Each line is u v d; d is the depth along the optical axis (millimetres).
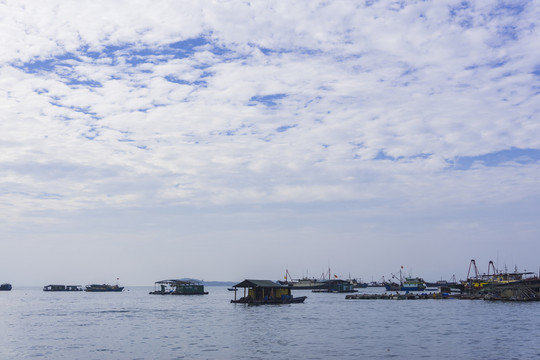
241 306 122438
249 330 64688
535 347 47656
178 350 47312
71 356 44500
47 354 45719
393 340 53625
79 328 69500
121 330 66062
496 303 131750
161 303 148875
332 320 80438
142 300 174875
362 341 52969
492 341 52000
